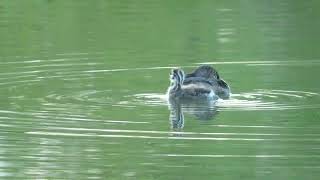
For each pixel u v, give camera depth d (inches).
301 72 2454.5
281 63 2559.1
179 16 3225.9
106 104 2096.5
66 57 2615.7
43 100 2126.0
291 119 1963.6
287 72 2453.2
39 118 1969.7
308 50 2706.7
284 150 1765.5
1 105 2078.0
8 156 1744.6
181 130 1897.1
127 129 1897.1
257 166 1684.3
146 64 2549.2
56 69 2468.0
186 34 2935.5
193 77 2217.0
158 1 3506.4
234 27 3041.3
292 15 3235.7
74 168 1689.2
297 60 2591.0
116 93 2204.7
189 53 2682.1
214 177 1656.0
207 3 3462.1
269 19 3161.9
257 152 1759.4
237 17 3203.7
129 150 1774.1
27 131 1879.9
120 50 2723.9
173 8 3371.1
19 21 3166.8
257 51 2699.3
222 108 2069.4
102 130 1888.5
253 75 2426.2
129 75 2415.1
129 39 2878.9
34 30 3024.1
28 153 1765.5
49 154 1760.6
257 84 2314.2
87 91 2229.3
